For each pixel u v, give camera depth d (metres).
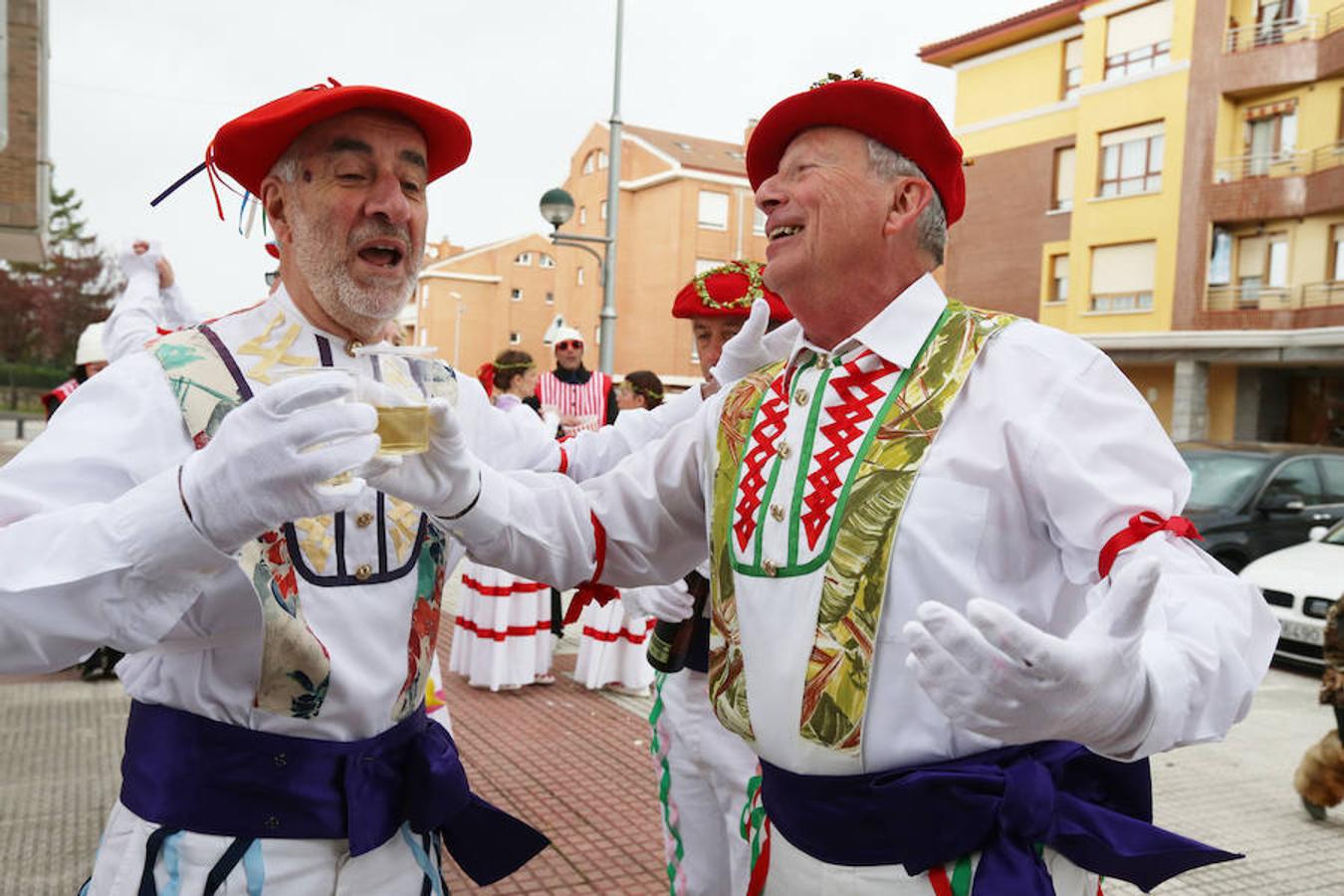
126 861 1.49
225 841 1.48
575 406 6.79
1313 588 6.59
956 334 1.57
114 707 5.07
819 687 1.49
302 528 1.52
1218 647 1.25
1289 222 17.88
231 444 1.21
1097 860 1.40
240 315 1.69
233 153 1.64
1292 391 19.08
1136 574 1.09
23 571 1.25
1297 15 17.56
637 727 5.06
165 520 1.23
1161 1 18.78
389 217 1.62
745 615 1.63
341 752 1.55
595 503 1.91
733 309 2.98
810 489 1.57
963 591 1.45
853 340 1.63
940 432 1.51
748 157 1.79
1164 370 19.78
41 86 9.35
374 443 1.25
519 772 4.39
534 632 5.67
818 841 1.50
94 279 40.09
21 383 38.34
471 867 1.80
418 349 1.55
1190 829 4.04
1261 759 4.96
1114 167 19.61
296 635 1.46
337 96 1.57
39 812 3.72
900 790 1.39
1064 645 1.05
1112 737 1.16
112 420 1.47
